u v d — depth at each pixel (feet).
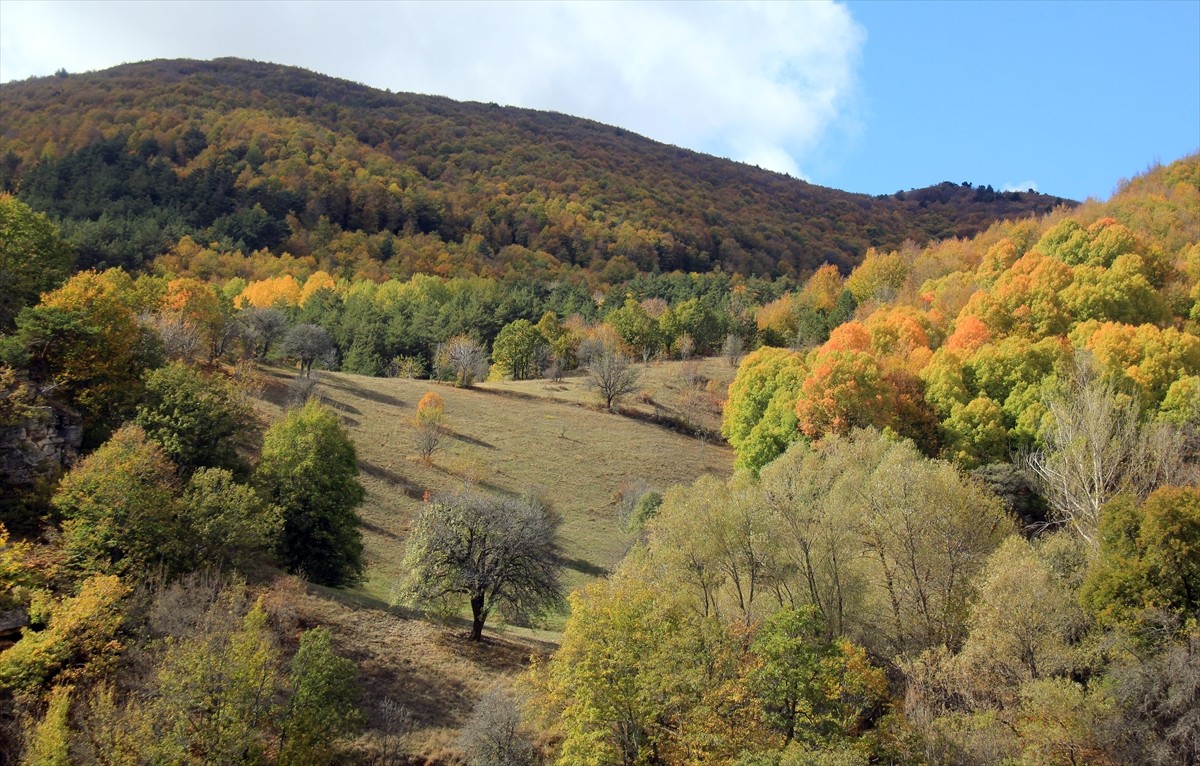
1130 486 138.51
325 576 158.30
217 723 94.99
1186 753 89.76
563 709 110.32
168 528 123.34
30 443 132.77
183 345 229.86
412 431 260.01
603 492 245.24
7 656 98.37
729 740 98.78
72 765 89.66
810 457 167.43
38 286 181.57
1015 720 100.94
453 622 151.74
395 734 110.52
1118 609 105.60
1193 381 196.85
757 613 130.62
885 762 97.50
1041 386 214.48
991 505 140.67
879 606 131.95
